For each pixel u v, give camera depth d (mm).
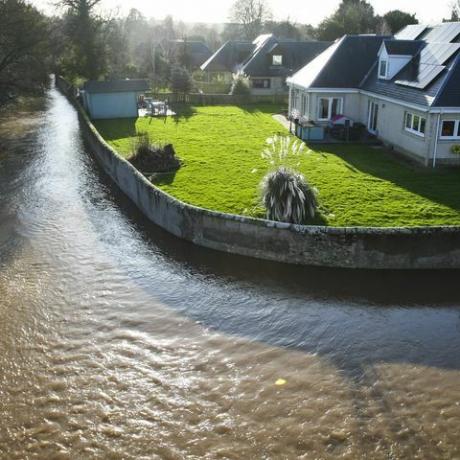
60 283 14719
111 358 11453
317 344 11875
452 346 11742
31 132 36875
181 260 15984
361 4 70625
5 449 9062
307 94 31000
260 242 15594
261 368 11078
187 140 28938
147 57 68188
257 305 13516
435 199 18281
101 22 52312
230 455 8914
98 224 19125
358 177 21125
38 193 22875
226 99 44781
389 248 14711
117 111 38469
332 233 14750
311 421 9594
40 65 37719
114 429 9500
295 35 91500
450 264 14906
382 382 10570
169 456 8922
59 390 10477
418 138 23359
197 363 11266
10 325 12664
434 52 25328
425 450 8930
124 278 15016
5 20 32719
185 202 18109
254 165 23078
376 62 30594
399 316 12938
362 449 8977
